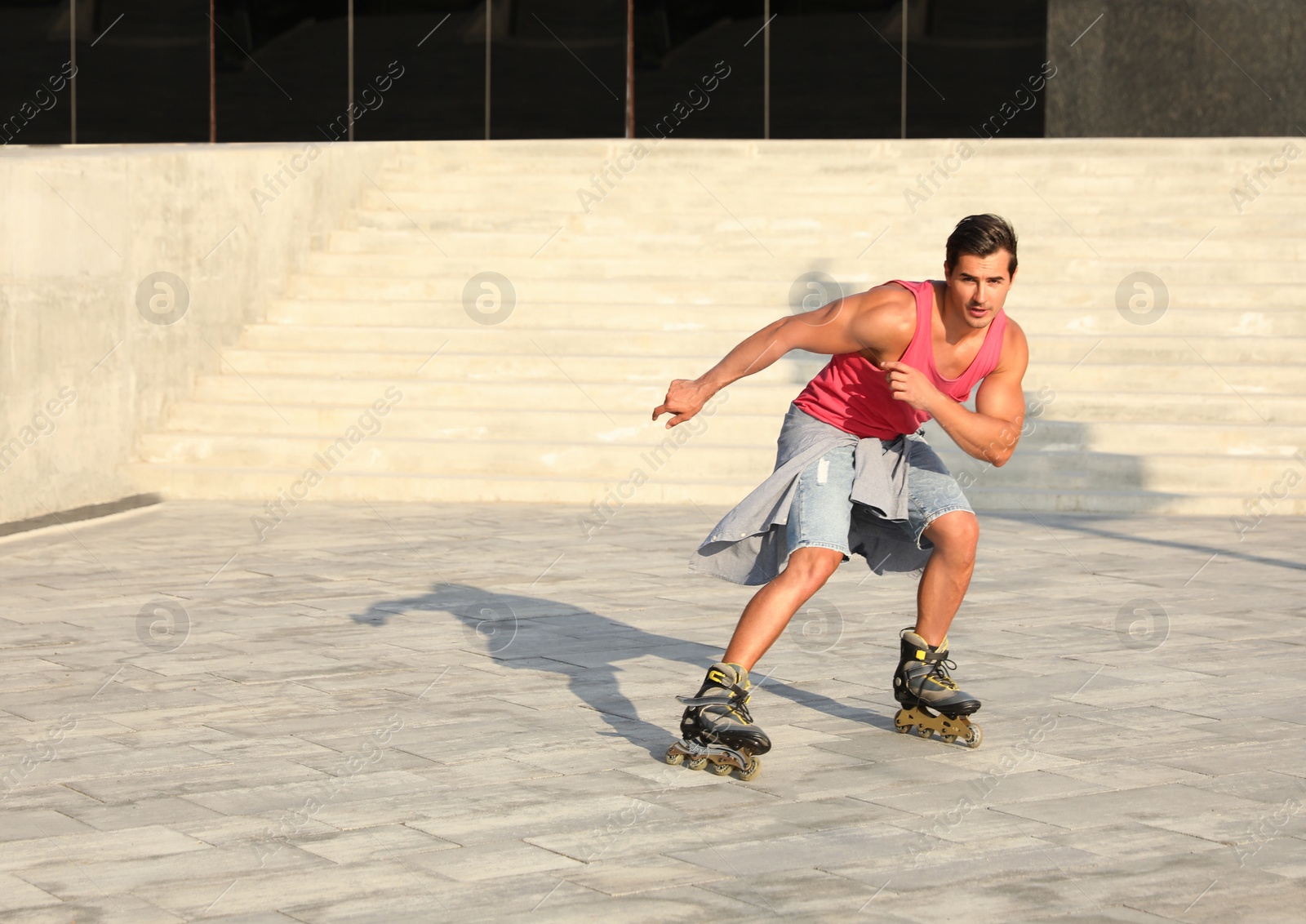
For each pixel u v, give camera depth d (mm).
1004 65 45156
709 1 45688
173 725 12680
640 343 29625
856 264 32031
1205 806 10594
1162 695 13641
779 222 33625
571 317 30672
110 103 46938
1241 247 32188
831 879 9219
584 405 28000
